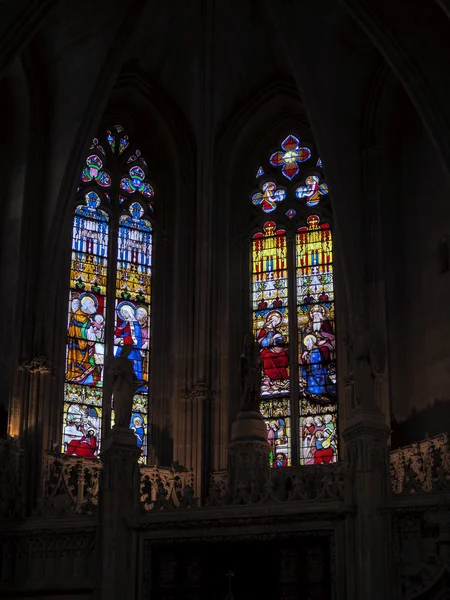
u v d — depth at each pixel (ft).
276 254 112.88
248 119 115.14
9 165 106.73
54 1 93.40
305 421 105.40
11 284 101.40
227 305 108.99
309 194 113.80
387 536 75.46
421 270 102.73
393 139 108.68
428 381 98.89
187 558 81.25
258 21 108.88
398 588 74.08
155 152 115.96
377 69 107.04
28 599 81.66
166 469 99.96
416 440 98.02
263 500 79.56
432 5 94.48
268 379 108.06
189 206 112.37
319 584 77.71
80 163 102.99
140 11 102.22
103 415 102.37
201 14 107.34
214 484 99.45
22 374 97.45
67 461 97.14
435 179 103.45
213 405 104.37
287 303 110.42
